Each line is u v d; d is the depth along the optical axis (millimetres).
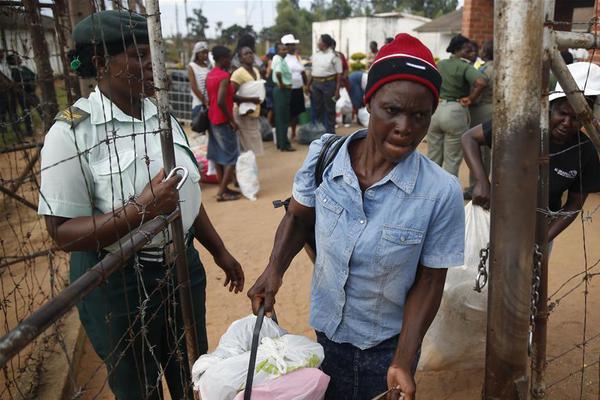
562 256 4480
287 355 1664
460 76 5656
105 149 1752
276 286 1753
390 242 1559
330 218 1633
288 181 7215
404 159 1540
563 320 3512
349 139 1663
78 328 3393
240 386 1584
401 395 1521
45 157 1669
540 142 1388
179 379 2279
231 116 6094
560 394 2811
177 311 2102
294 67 9578
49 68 3307
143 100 1782
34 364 3025
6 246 4523
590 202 5613
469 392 2912
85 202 1738
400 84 1391
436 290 1653
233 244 5059
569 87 1411
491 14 8805
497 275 1343
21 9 2713
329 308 1793
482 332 2602
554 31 1282
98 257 1821
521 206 1271
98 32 1703
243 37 6762
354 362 1817
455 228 1585
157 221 1596
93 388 3012
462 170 7469
